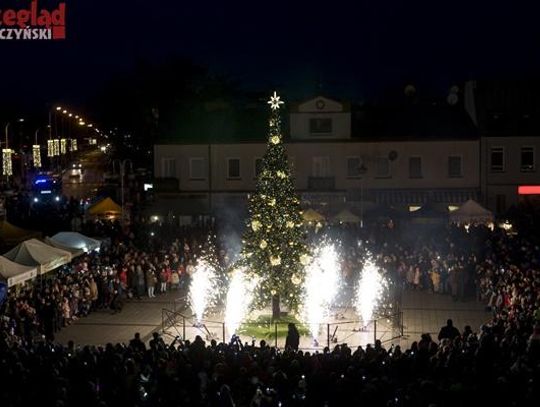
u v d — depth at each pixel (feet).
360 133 204.95
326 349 69.46
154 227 170.50
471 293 123.24
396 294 117.91
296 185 203.82
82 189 301.43
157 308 119.55
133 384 61.93
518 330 77.36
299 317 103.76
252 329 103.30
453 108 217.15
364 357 67.26
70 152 408.26
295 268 102.78
